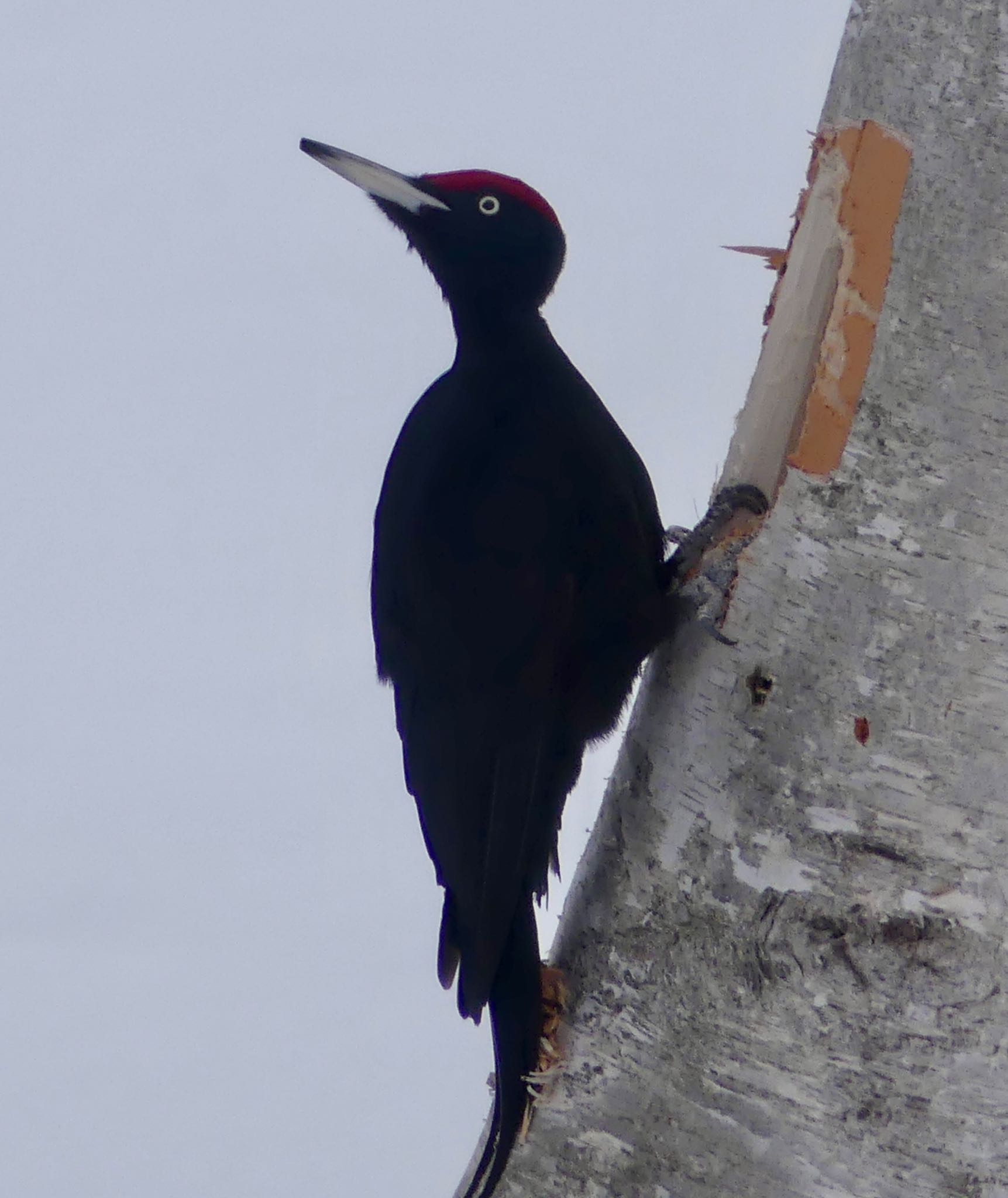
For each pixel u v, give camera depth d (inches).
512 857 241.9
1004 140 219.8
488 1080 250.8
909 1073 212.7
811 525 221.5
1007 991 212.7
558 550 256.7
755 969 217.9
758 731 222.2
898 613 216.5
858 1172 213.2
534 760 249.0
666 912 226.4
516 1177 231.8
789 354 230.7
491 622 252.4
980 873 213.3
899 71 225.0
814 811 217.6
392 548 266.1
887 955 213.5
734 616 227.5
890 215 221.6
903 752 215.0
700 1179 219.8
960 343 217.6
